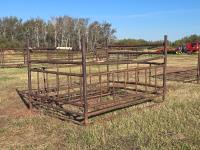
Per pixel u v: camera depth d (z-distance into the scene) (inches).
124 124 142.3
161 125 138.9
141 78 303.7
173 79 297.7
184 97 199.0
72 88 217.9
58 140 127.6
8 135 135.6
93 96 204.4
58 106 179.9
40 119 156.6
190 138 123.1
